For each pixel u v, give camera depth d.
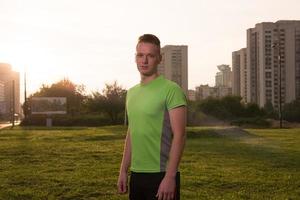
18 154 20.34
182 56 117.50
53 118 74.12
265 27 105.00
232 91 128.75
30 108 80.19
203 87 145.50
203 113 66.75
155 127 4.39
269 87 105.31
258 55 107.75
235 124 61.47
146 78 4.55
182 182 12.30
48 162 17.28
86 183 12.28
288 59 104.69
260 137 31.16
